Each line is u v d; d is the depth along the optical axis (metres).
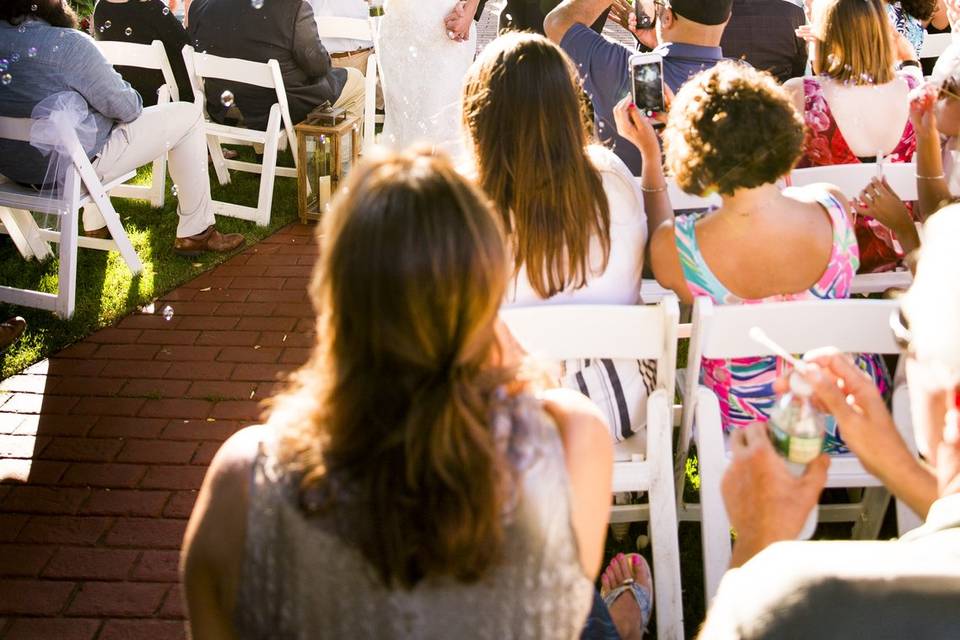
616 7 4.09
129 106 3.97
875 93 2.91
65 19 3.86
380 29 4.34
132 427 3.25
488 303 0.97
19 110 3.76
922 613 0.77
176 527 2.79
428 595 0.98
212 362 3.66
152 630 2.41
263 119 5.03
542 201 2.04
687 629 2.43
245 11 4.88
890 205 2.59
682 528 2.74
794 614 0.81
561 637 1.04
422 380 0.97
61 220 3.90
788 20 3.86
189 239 4.50
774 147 1.90
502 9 4.86
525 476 0.98
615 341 2.07
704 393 2.08
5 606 2.48
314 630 1.02
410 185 0.95
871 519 2.44
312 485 0.97
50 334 3.82
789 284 2.09
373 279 0.93
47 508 2.85
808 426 1.17
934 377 0.90
